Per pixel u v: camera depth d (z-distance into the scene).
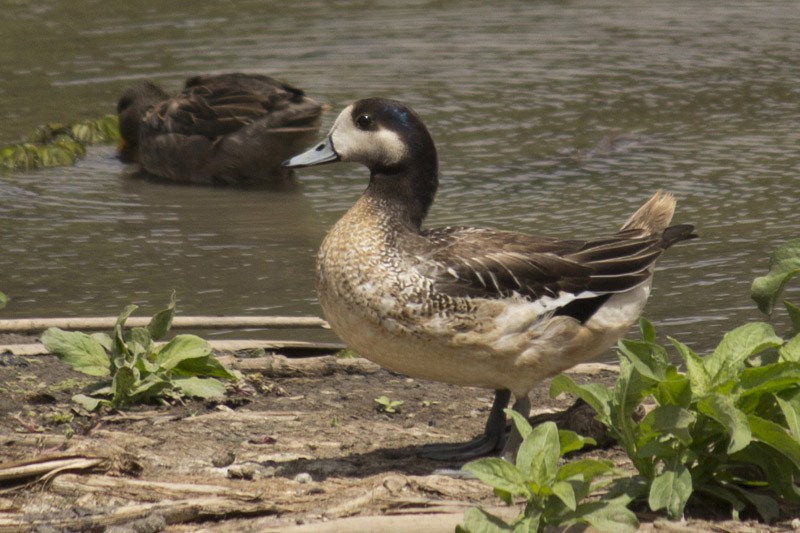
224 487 7.69
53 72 22.98
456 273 8.01
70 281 13.20
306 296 12.74
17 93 21.67
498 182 16.69
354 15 28.25
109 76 22.66
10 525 7.18
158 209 16.30
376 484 7.76
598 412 7.51
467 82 22.25
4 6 28.84
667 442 7.20
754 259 13.49
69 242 14.68
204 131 17.89
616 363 11.14
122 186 17.64
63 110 20.75
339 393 10.09
